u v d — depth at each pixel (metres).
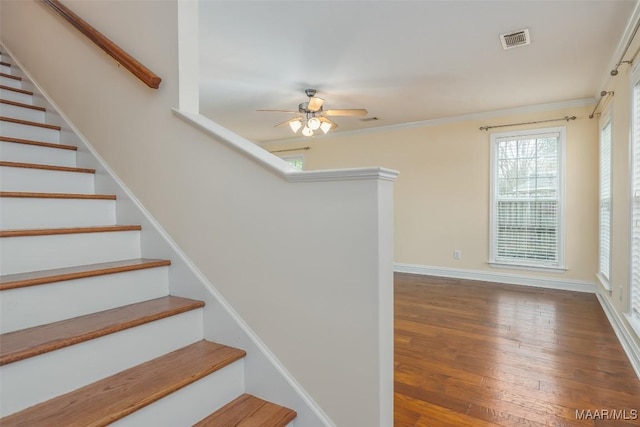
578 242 4.43
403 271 5.74
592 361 2.43
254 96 4.25
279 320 1.43
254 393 1.48
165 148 1.75
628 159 2.73
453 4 2.33
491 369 2.32
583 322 3.26
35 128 2.18
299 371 1.39
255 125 5.82
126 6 1.91
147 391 1.15
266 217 1.45
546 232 4.65
